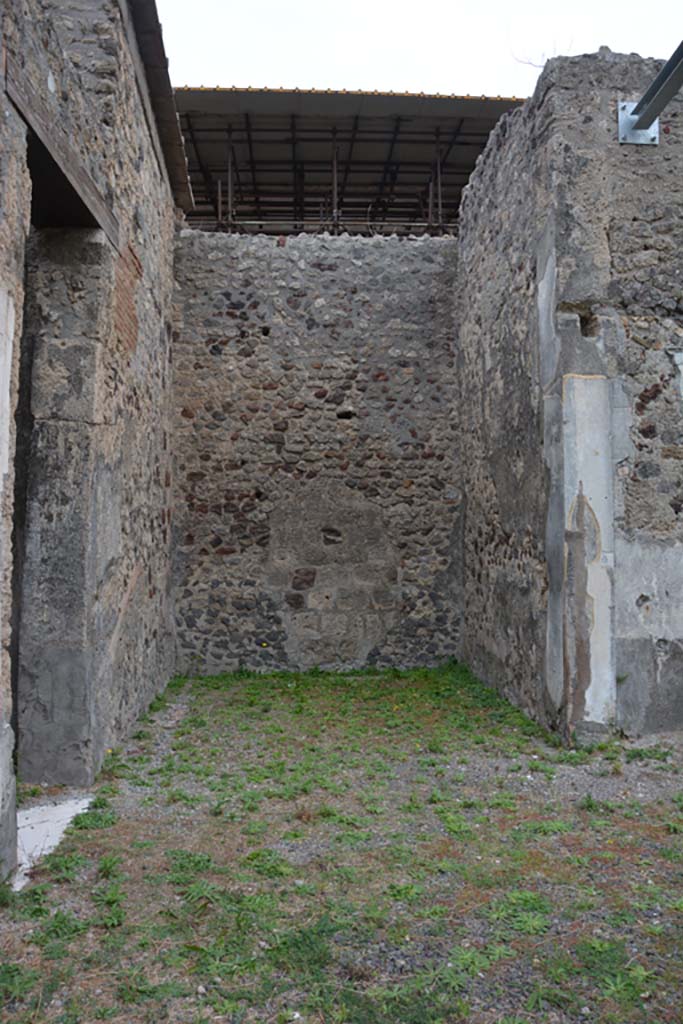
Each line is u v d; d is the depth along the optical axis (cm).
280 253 702
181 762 432
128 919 255
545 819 347
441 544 706
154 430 584
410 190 1107
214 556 686
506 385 557
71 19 428
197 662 680
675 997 216
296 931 247
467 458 675
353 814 353
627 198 467
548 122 470
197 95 856
